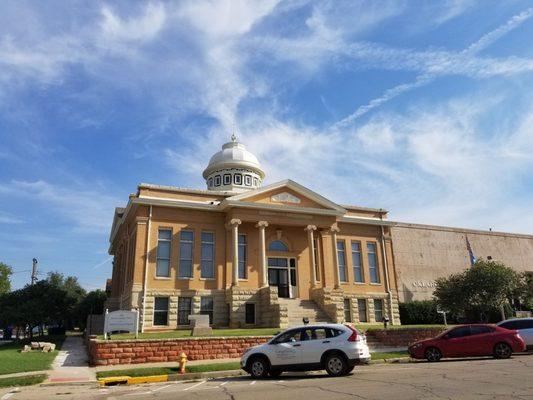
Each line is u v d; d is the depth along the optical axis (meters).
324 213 35.91
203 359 20.47
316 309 33.09
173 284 31.70
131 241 34.31
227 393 11.55
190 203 33.03
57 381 15.29
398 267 44.47
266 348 15.09
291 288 35.12
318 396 10.30
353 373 14.85
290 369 14.71
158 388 13.84
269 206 34.06
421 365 17.16
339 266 38.09
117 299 39.53
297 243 36.22
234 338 21.45
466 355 18.56
